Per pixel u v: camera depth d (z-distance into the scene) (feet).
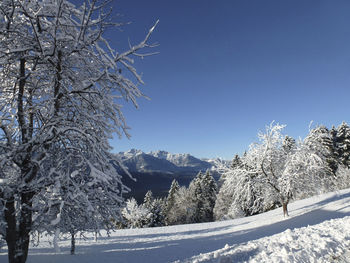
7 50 18.44
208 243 45.80
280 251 15.26
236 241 44.42
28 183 16.93
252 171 66.28
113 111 20.07
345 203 58.59
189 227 73.20
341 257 13.23
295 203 83.56
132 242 49.70
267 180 63.26
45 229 20.27
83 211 20.51
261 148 65.05
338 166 113.91
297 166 61.26
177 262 18.12
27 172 18.12
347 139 123.75
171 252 39.09
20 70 20.06
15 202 19.48
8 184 16.61
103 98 18.89
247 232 53.83
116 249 41.81
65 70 20.54
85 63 21.24
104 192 19.67
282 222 55.93
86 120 20.56
